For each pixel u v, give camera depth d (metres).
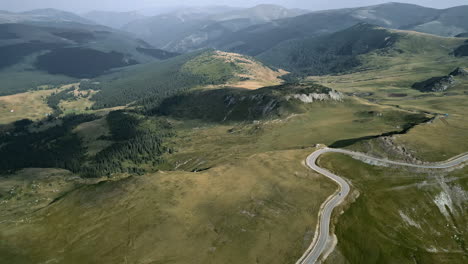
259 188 107.25
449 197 104.19
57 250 88.62
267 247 78.31
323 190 101.88
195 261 76.25
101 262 79.94
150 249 82.50
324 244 77.88
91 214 105.19
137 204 105.44
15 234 100.00
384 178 112.38
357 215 90.31
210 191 109.50
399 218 93.44
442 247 86.62
